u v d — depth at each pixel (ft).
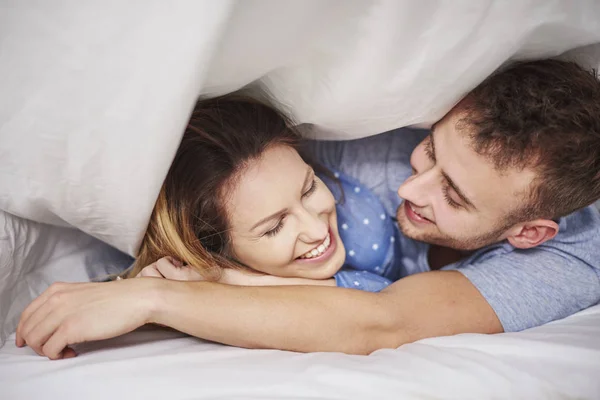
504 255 2.61
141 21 1.61
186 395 1.73
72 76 1.74
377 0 1.85
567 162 2.28
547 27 2.08
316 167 3.09
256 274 2.61
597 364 1.99
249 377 1.81
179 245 2.54
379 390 1.77
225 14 1.57
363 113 2.29
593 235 2.60
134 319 2.04
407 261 3.15
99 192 2.12
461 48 2.04
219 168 2.41
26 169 2.04
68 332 1.99
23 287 2.54
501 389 1.84
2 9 1.62
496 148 2.27
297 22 1.83
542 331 2.21
